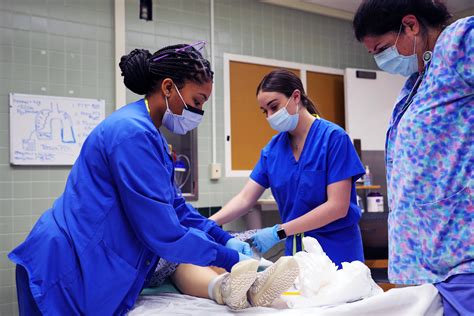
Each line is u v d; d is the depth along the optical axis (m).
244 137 3.98
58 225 1.25
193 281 1.47
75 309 1.19
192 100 1.41
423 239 1.12
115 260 1.23
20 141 3.09
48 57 3.22
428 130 1.09
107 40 3.42
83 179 1.28
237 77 3.96
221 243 1.63
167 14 3.65
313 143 1.91
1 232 3.04
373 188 4.34
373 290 1.37
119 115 1.32
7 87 3.09
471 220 1.05
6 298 3.03
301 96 1.94
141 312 1.26
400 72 1.24
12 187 3.08
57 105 3.22
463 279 1.04
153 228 1.22
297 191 1.91
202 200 3.74
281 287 1.26
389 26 1.16
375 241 3.46
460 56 1.03
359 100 4.37
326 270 1.35
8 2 3.12
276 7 4.19
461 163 1.06
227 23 3.92
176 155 3.66
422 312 1.04
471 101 1.05
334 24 4.53
